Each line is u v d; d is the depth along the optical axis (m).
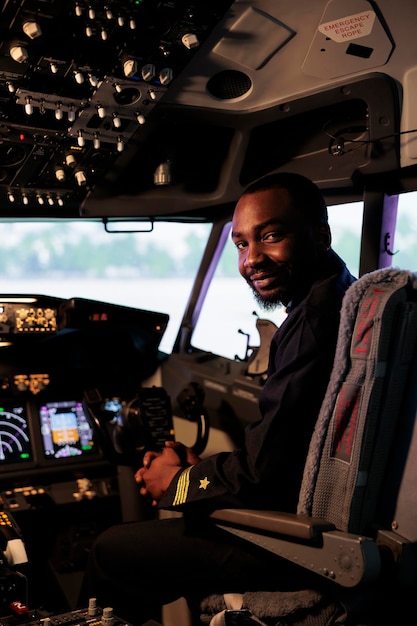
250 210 2.09
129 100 3.07
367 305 1.82
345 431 1.82
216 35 2.81
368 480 1.80
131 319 3.61
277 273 2.08
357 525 1.81
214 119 3.33
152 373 3.96
